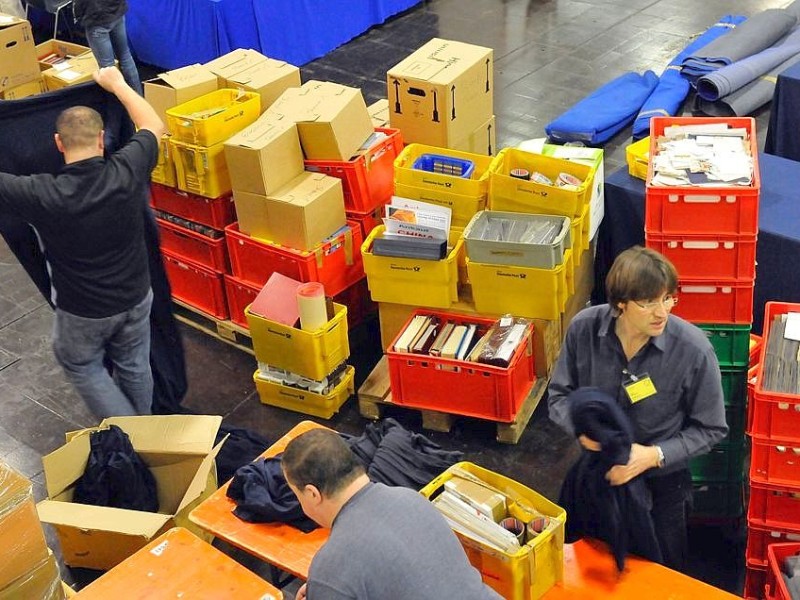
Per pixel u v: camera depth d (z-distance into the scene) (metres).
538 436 4.39
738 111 6.64
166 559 3.06
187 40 7.67
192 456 3.81
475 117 5.07
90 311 3.84
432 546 2.30
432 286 4.36
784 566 2.98
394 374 4.35
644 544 2.93
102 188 3.58
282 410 4.71
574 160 4.56
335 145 4.62
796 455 3.12
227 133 4.72
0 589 2.86
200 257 5.06
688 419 2.92
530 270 4.13
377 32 8.68
